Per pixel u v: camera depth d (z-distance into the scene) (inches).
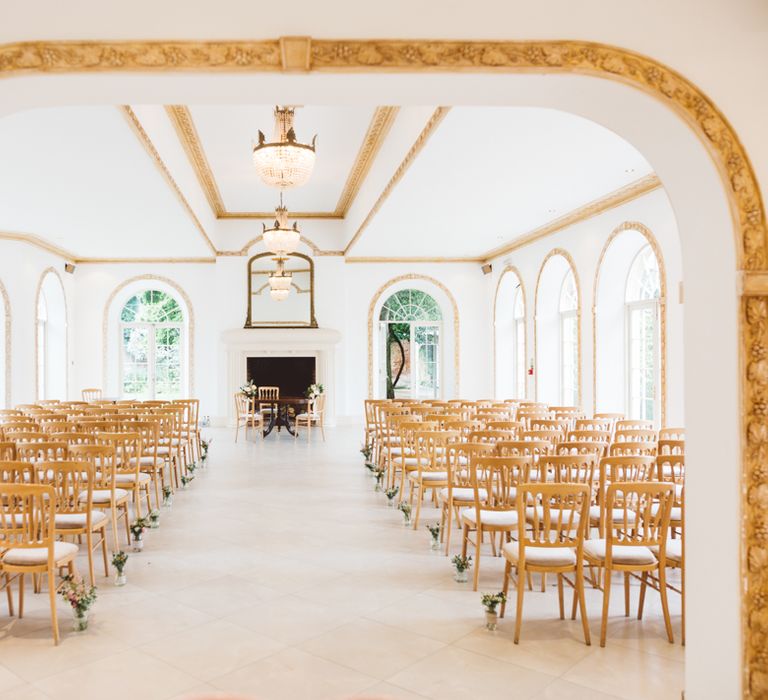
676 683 141.7
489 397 674.8
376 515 288.4
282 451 478.0
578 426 302.7
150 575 209.3
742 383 121.9
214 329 661.9
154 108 309.7
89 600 167.8
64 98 135.0
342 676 143.4
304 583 202.2
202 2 120.3
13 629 168.1
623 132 140.2
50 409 384.5
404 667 147.7
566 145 300.4
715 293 128.3
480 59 121.8
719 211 126.1
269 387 631.2
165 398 681.6
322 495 329.1
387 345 693.9
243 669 146.4
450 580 205.5
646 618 177.2
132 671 145.5
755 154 123.5
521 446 216.7
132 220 470.0
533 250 538.9
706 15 123.3
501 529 195.9
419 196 402.0
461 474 270.4
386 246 602.9
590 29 122.6
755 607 122.3
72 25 119.2
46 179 351.3
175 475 346.0
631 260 415.5
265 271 642.8
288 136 293.4
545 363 526.6
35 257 546.6
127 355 678.5
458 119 265.3
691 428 135.3
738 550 123.2
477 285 677.3
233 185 525.3
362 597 190.5
